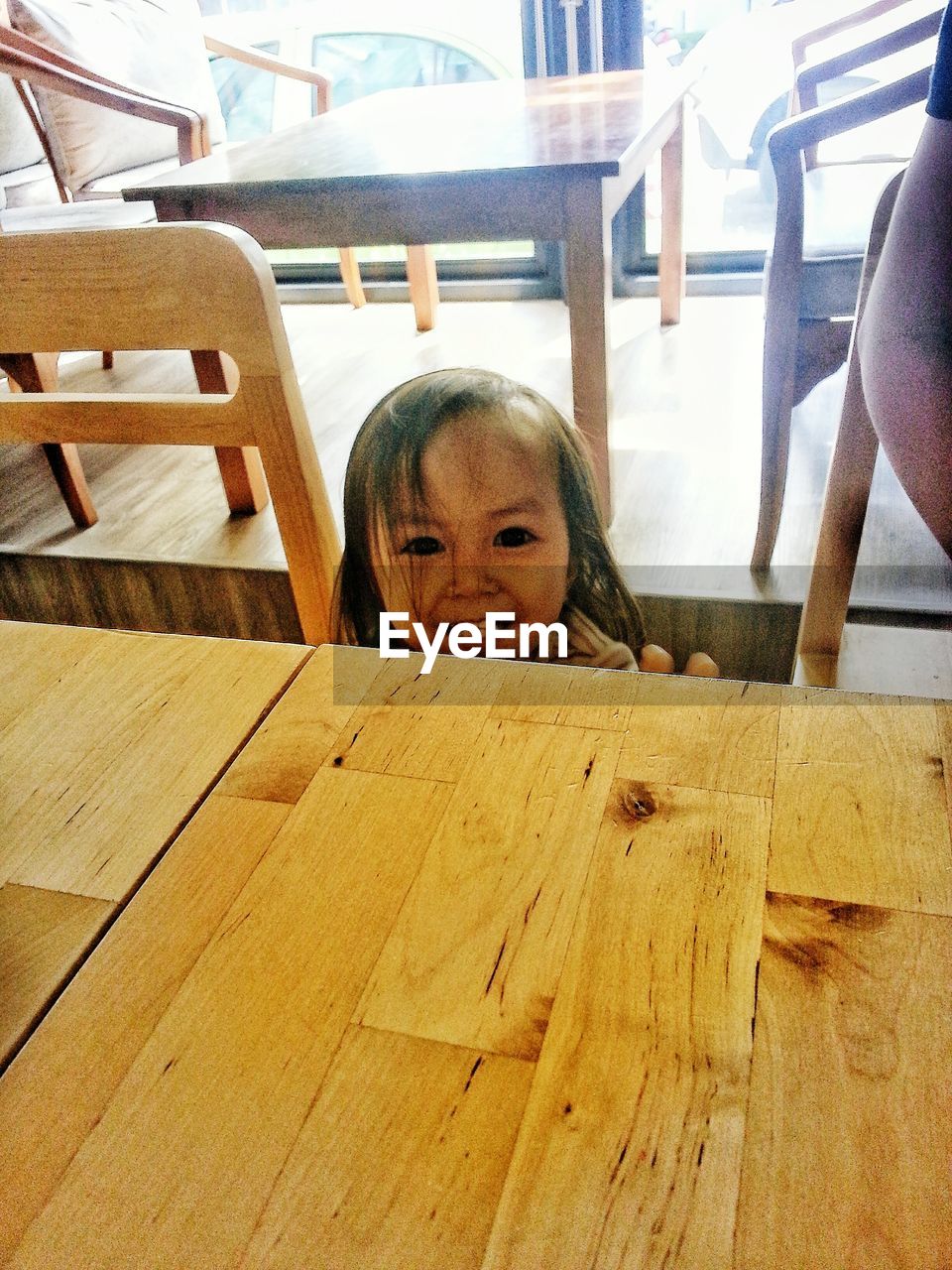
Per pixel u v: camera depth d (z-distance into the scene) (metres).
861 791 0.46
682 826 0.44
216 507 2.17
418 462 1.02
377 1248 0.29
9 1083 0.36
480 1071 0.34
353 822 0.46
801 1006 0.36
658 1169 0.31
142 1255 0.30
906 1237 0.29
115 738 0.54
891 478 1.94
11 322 0.78
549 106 2.01
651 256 3.02
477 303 3.21
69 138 2.62
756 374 2.42
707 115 2.95
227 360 1.81
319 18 3.40
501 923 0.40
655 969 0.38
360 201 1.54
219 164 1.77
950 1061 0.34
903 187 0.96
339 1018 0.37
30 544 2.08
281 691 0.57
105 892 0.44
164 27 2.81
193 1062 0.36
